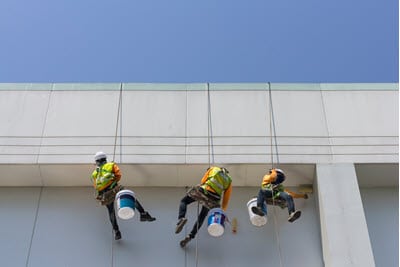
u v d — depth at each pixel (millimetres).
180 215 10344
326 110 12148
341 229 10609
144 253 10766
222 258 10711
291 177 11734
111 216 10727
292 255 10781
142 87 12414
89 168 11484
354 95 12344
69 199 11523
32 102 12195
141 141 11711
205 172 11578
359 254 10305
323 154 11586
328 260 10367
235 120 11992
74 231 11055
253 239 10969
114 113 12070
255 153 11570
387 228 11289
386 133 11844
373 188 11945
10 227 11078
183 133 11820
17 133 11766
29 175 11578
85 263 10641
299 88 12430
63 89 12391
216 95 12320
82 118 11992
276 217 11258
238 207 11422
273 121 11992
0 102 12156
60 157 11492
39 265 10617
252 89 12398
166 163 11445
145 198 11562
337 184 11203
